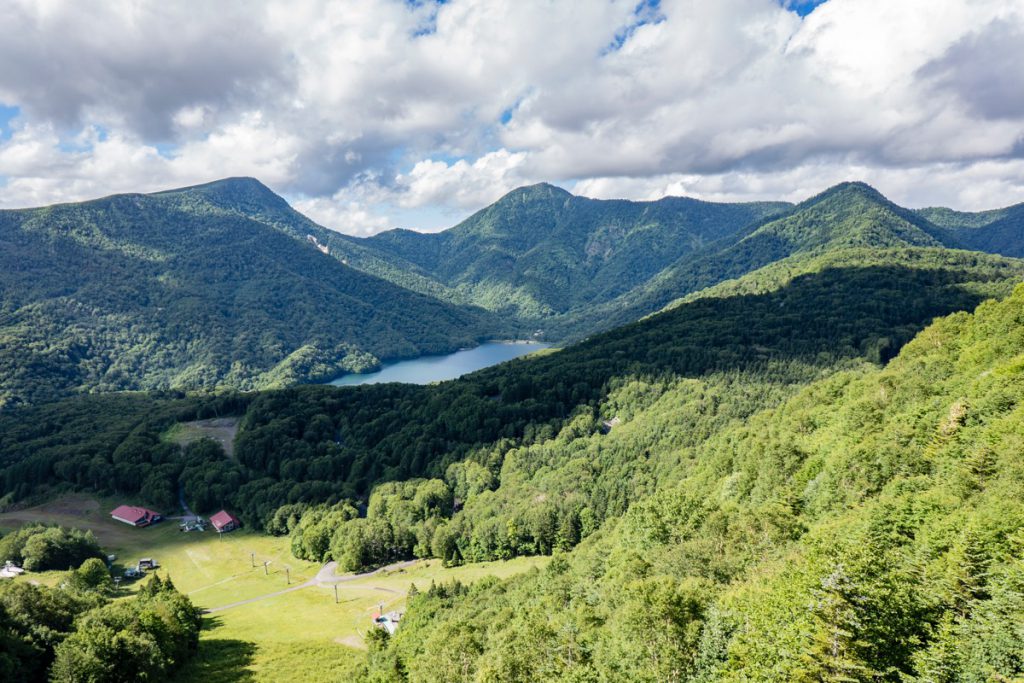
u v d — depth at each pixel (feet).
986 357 369.30
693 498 309.42
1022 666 122.72
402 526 531.91
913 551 187.32
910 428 303.27
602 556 328.08
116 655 248.52
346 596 454.40
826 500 286.25
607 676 178.09
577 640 209.87
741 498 357.00
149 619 289.94
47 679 243.60
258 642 363.56
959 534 175.94
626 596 223.30
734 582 217.56
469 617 309.22
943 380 380.58
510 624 268.62
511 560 479.00
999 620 133.18
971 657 127.65
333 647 352.49
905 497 231.09
